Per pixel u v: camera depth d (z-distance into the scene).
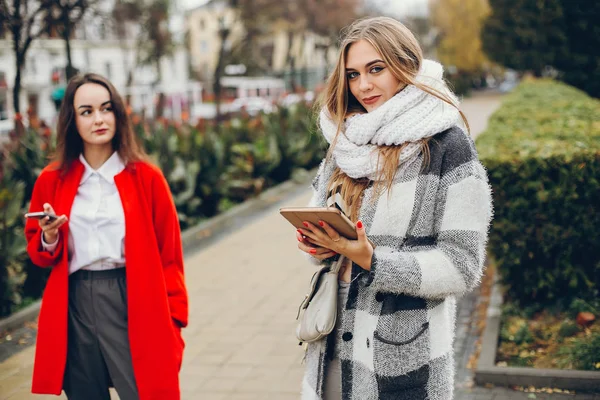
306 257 2.30
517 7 16.64
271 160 11.90
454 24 52.41
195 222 9.25
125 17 23.23
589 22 10.38
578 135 5.38
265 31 38.25
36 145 7.86
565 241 4.65
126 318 2.85
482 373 3.93
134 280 2.82
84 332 2.83
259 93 44.47
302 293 6.07
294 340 4.93
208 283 6.58
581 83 11.42
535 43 11.84
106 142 2.94
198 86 37.94
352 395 2.04
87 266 2.86
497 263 4.85
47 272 6.33
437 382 1.99
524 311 4.82
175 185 9.05
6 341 5.18
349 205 2.10
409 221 1.98
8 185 6.18
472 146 2.00
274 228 8.91
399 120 1.97
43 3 11.94
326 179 2.25
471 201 1.93
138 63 31.06
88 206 2.89
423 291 1.91
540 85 14.53
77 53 34.53
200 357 4.71
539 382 3.83
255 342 4.94
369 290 2.03
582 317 4.45
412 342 1.98
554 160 4.56
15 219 5.95
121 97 2.98
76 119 2.91
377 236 2.01
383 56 2.02
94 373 2.86
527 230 4.70
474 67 52.84
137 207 2.88
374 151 2.01
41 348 2.82
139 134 9.57
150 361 2.82
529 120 6.99
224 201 10.58
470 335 4.75
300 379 4.24
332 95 2.19
